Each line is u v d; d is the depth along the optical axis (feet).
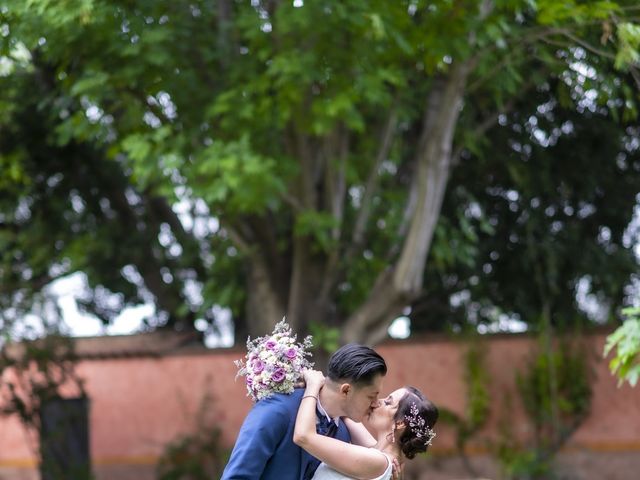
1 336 47.16
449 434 46.16
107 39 29.35
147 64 30.55
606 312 49.01
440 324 51.37
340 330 36.11
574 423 45.19
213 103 31.30
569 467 44.91
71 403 48.52
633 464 44.47
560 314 47.11
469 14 29.09
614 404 44.98
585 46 25.89
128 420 49.73
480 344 46.39
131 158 30.53
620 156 46.01
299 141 34.01
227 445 48.34
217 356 49.34
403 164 42.34
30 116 44.06
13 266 49.62
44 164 46.68
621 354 19.74
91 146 46.24
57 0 26.66
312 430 13.64
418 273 35.37
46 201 48.03
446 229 41.81
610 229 48.52
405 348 47.26
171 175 31.45
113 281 51.88
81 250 47.55
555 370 45.37
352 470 13.75
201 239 50.34
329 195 35.99
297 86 30.01
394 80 30.58
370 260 38.75
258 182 30.37
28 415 47.44
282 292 38.22
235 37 33.01
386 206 41.42
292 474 13.78
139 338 50.83
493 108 40.04
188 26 31.48
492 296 48.80
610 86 27.25
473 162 44.52
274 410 13.74
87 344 50.55
